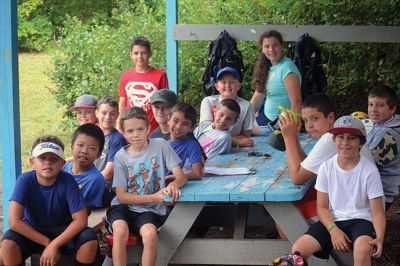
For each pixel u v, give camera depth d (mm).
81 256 4551
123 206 4777
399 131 5176
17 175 5723
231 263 4730
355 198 4410
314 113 4965
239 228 5281
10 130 5680
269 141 6043
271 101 7066
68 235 4516
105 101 5742
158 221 4750
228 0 10344
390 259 5590
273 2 9898
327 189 4473
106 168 5582
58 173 4652
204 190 4648
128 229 4598
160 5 12797
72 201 4598
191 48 9711
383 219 4328
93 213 5250
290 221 4609
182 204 4664
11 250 4496
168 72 8078
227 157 5801
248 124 6535
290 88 6863
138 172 4777
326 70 9289
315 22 9656
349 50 9234
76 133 5039
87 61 9906
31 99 12945
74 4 17406
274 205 4617
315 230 4449
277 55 6941
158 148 4816
